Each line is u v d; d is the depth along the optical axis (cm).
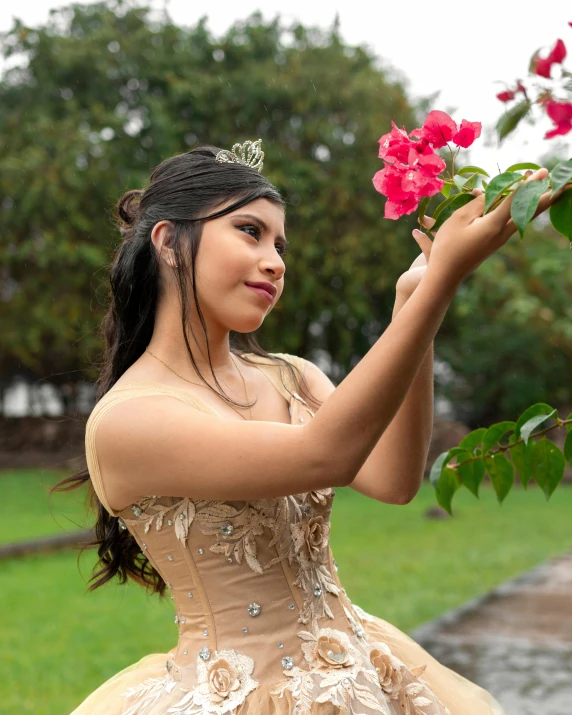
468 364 1934
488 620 606
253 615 162
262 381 191
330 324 1869
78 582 773
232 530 162
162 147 1673
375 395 136
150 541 169
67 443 1939
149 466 154
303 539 167
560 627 584
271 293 167
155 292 178
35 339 1694
